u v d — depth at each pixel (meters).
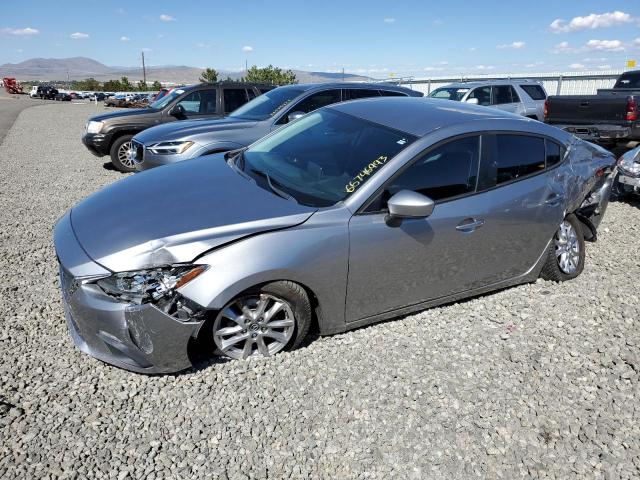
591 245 5.62
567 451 2.64
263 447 2.56
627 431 2.79
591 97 10.44
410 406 2.90
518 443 2.68
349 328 3.47
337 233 3.12
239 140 6.76
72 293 2.84
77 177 9.12
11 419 2.64
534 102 13.62
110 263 2.77
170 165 4.22
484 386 3.11
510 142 3.91
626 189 7.42
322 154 3.73
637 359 3.42
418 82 30.47
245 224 2.97
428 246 3.47
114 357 2.89
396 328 3.70
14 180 8.66
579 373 3.27
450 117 3.79
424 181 3.43
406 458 2.55
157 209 3.16
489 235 3.76
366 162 3.43
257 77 45.56
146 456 2.47
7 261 4.73
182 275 2.79
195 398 2.87
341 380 3.09
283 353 3.29
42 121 22.52
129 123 9.56
